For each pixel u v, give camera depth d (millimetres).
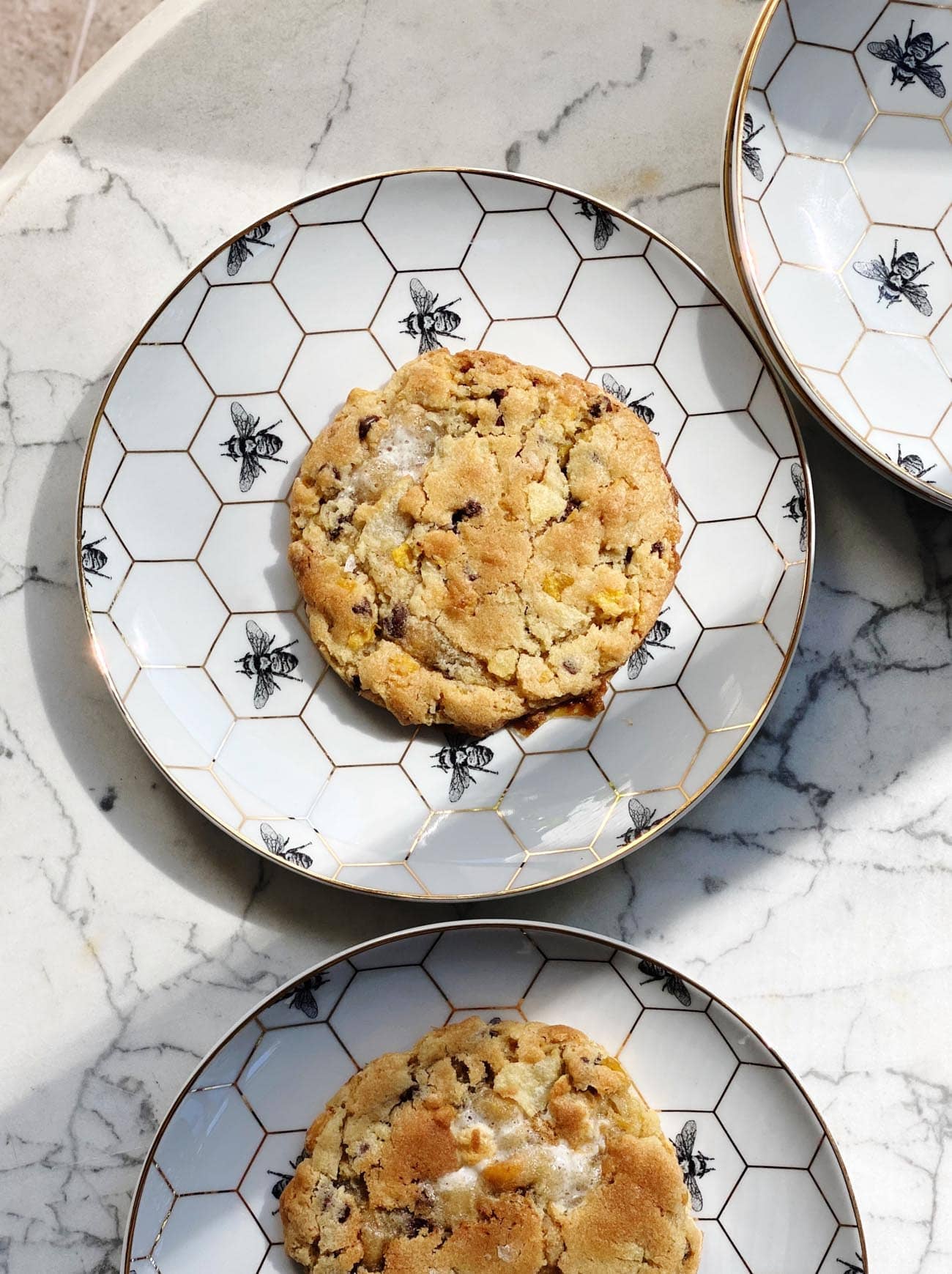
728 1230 435
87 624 440
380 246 452
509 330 457
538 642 442
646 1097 440
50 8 630
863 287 462
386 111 463
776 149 456
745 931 461
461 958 439
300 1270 433
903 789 466
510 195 450
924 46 459
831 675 469
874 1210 453
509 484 442
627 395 458
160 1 635
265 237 446
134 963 454
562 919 460
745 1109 437
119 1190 448
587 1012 441
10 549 459
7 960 452
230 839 458
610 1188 426
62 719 458
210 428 451
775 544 453
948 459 460
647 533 443
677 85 466
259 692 449
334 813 446
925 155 465
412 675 439
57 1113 449
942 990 458
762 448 454
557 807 448
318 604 441
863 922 461
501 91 465
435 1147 426
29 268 457
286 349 453
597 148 466
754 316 444
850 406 458
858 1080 456
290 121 461
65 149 457
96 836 456
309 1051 437
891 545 472
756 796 466
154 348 445
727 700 450
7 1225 446
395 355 456
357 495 445
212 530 451
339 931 456
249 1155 435
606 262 454
